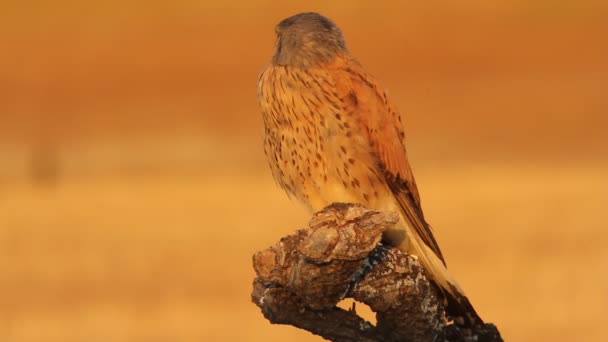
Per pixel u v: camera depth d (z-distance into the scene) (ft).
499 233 66.18
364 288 18.35
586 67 153.58
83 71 153.58
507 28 169.78
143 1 182.09
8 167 111.14
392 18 172.86
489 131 126.52
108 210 77.71
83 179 98.73
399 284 18.35
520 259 58.65
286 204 78.13
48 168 109.40
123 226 70.85
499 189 84.07
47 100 140.67
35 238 67.67
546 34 167.94
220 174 99.30
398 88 145.89
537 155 115.03
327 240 17.35
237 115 133.18
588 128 127.03
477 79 148.87
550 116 132.05
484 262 58.65
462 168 102.06
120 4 180.86
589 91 142.00
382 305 18.43
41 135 123.75
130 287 55.72
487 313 51.13
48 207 79.56
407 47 162.40
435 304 18.85
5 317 52.70
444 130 126.72
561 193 81.51
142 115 133.69
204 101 139.74
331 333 18.69
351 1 179.01
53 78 150.20
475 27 169.89
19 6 180.34
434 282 22.26
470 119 131.23
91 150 118.42
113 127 128.06
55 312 52.60
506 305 51.78
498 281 55.36
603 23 172.14
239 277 57.57
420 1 177.78
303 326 18.70
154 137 123.44
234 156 114.62
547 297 52.08
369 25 171.01
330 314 18.57
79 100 141.08
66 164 112.88
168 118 131.85
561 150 118.32
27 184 94.22
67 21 175.52
